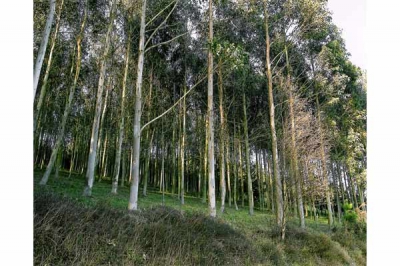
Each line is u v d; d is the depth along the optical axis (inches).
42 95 482.9
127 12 598.5
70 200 239.8
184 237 259.0
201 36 657.6
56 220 191.0
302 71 712.4
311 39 671.1
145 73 708.7
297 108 547.8
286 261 317.4
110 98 776.3
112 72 695.7
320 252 370.3
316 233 433.1
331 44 712.4
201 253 246.5
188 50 690.2
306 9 573.6
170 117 809.5
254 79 722.2
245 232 358.9
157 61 708.7
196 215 332.2
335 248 387.9
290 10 586.6
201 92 784.3
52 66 600.1
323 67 688.4
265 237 369.7
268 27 612.1
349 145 747.4
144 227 247.1
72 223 197.2
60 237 180.4
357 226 546.3
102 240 202.5
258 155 1013.8
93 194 481.4
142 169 919.7
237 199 1040.2
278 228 415.5
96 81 749.9
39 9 489.4
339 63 720.3
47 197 215.3
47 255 166.1
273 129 533.0
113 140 885.8
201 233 286.7
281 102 590.2
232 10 616.1
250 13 605.0
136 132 366.0
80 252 179.0
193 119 899.4
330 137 673.6
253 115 860.6
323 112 706.8
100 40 617.0
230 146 885.8
